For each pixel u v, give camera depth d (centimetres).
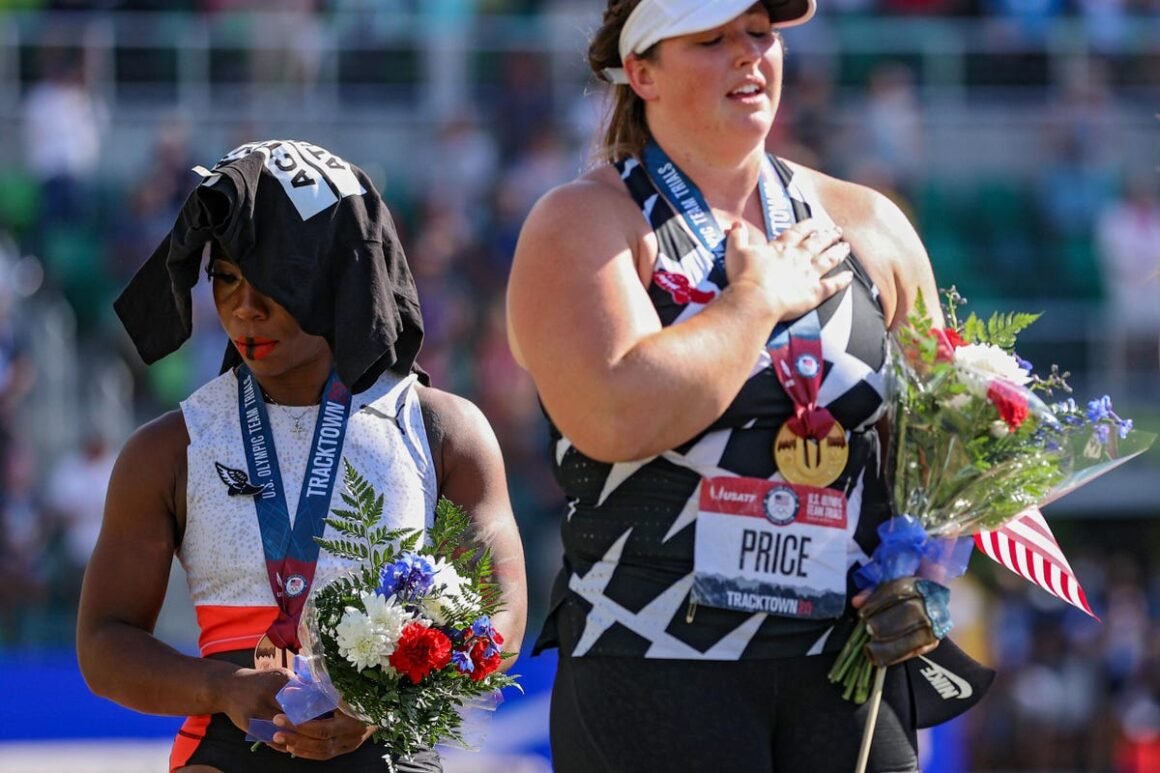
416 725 736
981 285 3625
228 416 827
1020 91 3784
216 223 802
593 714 718
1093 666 3031
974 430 730
